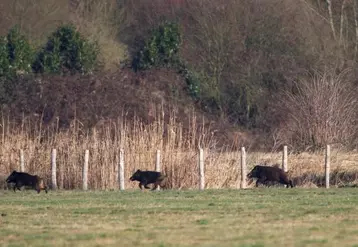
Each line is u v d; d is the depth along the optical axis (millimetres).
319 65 146125
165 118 114375
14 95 128875
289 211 59375
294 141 113000
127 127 92438
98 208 62219
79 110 121812
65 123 119125
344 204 64250
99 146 90062
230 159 91500
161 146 89875
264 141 130625
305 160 97250
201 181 85812
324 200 67688
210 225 51938
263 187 86500
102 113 120938
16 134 97000
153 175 83438
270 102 146750
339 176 93562
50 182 90750
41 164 92438
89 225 52406
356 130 115125
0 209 62469
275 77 149125
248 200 68062
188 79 146625
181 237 46812
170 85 138750
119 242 45219
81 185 89438
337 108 113312
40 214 58906
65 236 47719
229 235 47469
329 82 121688
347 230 49406
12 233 49375
